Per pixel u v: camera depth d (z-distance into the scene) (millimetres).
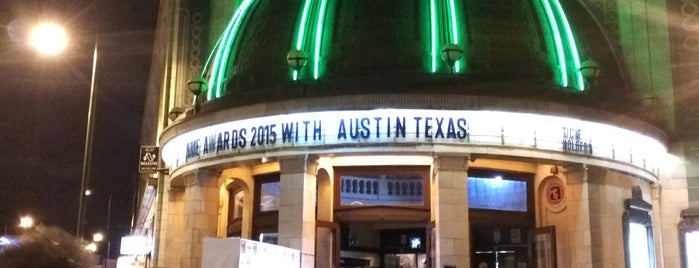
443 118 22734
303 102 23266
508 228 25391
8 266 2863
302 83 24453
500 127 22875
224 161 24938
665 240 27453
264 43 27234
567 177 24188
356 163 24500
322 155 23312
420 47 24953
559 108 23344
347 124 22984
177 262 29750
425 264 26391
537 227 25125
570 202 23984
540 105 23125
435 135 22562
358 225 27344
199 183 25828
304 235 22734
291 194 23016
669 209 27688
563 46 26750
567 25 27078
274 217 25891
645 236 26406
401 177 24672
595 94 26000
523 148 22938
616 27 30188
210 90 28969
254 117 24125
